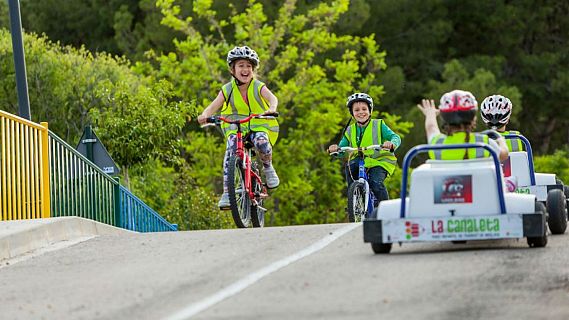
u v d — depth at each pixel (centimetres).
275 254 2288
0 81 6181
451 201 2173
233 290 1922
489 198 2167
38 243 2786
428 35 9744
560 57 10156
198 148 7806
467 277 1906
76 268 2327
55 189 3453
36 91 6175
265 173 3353
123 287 2036
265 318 1692
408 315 1655
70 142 6122
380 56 8256
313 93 7900
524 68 9988
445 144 2191
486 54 10206
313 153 8081
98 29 9894
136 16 9894
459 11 10012
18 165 3200
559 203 2403
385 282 1898
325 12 8075
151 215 4372
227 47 8038
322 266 2092
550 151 10738
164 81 5894
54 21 9906
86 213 3694
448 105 2234
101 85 5862
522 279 1875
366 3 9256
